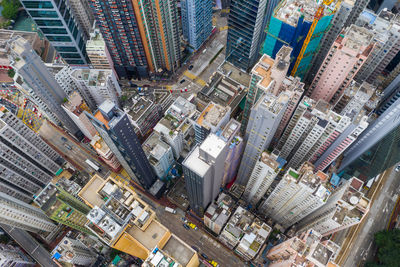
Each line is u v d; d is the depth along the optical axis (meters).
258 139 197.75
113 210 161.50
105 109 175.12
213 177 191.25
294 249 168.12
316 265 156.38
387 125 197.00
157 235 158.38
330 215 179.12
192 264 161.00
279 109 171.38
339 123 192.25
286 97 177.50
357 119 191.00
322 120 195.75
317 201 183.38
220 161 177.50
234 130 197.62
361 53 196.38
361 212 173.88
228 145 195.62
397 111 191.25
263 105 172.12
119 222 159.12
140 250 186.62
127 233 158.50
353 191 174.88
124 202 161.50
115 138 194.12
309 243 167.00
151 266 145.50
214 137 167.25
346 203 171.62
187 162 173.88
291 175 182.75
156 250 146.88
